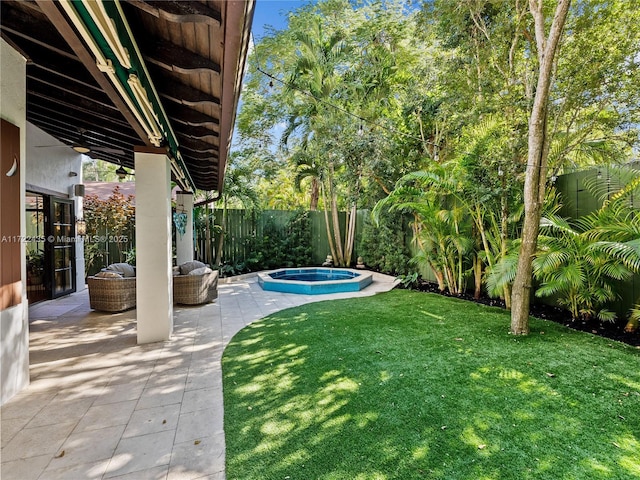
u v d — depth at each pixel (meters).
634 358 3.12
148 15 1.90
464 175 5.30
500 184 4.77
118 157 6.51
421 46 8.09
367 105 7.74
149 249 3.90
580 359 3.12
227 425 2.20
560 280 4.04
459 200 5.93
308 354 3.39
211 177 6.65
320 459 1.83
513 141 4.54
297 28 9.13
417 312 5.06
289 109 9.77
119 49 1.73
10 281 2.61
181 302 5.65
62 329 4.44
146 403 2.52
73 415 2.37
